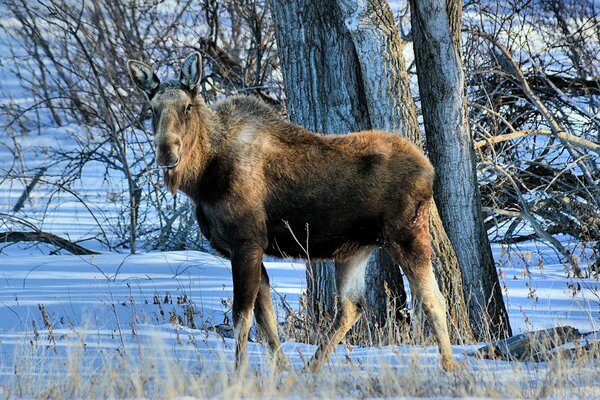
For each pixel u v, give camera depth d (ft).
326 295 115.34
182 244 182.19
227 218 84.84
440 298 86.58
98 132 253.24
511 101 165.37
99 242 191.93
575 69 189.78
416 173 87.25
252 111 87.86
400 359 77.30
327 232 87.51
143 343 95.86
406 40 160.56
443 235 113.09
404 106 111.96
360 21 109.81
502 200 158.71
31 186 199.00
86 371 80.79
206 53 193.36
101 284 137.90
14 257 164.55
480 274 119.75
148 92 85.05
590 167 160.15
